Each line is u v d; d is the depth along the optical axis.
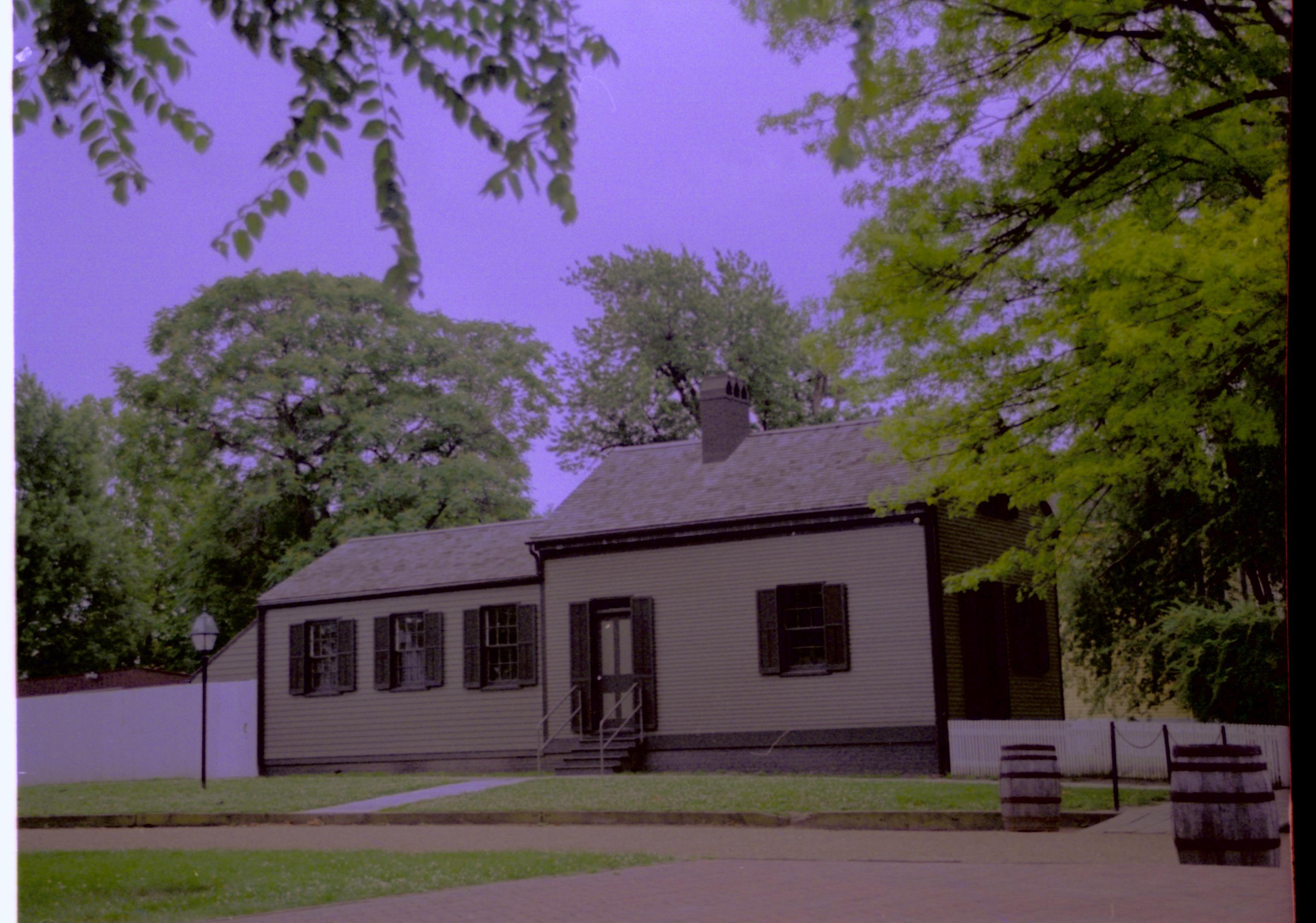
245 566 40.75
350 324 36.69
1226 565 18.42
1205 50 12.59
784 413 42.94
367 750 27.92
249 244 6.78
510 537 28.92
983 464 14.45
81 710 30.38
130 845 14.75
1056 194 13.21
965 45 12.83
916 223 13.52
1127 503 20.30
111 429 45.78
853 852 11.88
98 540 44.47
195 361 36.59
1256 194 12.98
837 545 23.02
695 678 24.02
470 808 17.36
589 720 25.02
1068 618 22.55
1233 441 14.50
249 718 29.34
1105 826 13.31
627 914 7.94
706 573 24.27
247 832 16.45
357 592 28.56
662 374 44.56
